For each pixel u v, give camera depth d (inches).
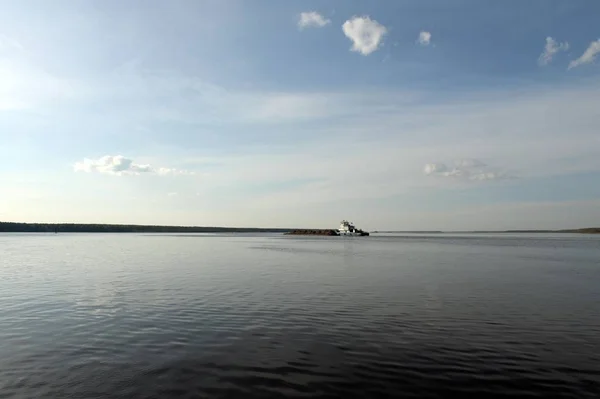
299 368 663.8
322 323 953.5
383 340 817.5
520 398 556.4
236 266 2345.0
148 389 584.1
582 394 567.5
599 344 792.3
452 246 5009.8
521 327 914.7
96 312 1073.5
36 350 759.1
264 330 893.2
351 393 570.9
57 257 3075.8
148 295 1327.5
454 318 1000.2
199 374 638.5
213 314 1047.0
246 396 560.7
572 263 2513.5
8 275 1908.2
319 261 2679.6
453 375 634.2
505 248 4485.7
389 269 2146.9
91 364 684.1
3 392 575.2
